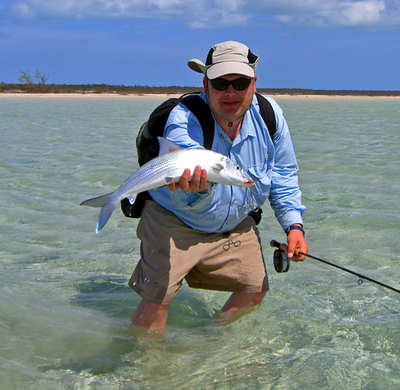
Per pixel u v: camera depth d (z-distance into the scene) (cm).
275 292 385
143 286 314
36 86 5850
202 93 307
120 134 1411
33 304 362
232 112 288
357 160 946
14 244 481
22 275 411
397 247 475
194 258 315
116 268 433
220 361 293
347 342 314
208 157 271
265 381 273
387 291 387
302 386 269
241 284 333
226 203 306
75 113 2386
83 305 364
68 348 304
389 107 3534
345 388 267
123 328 330
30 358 292
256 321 338
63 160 926
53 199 642
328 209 602
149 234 318
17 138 1271
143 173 275
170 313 357
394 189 702
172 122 297
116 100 4331
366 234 511
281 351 304
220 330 330
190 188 276
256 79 295
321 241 495
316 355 299
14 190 682
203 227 315
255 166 311
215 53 286
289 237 336
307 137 1354
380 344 311
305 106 3619
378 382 273
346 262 443
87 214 583
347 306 362
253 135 304
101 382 271
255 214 340
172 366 287
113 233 525
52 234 513
